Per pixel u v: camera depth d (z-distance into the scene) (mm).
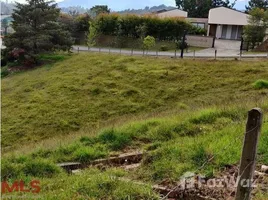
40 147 8219
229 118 8773
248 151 3631
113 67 26797
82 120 18672
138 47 40625
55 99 21734
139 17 42094
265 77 21641
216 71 23719
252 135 3598
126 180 5102
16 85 25516
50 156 7047
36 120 18797
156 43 40594
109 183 4828
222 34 50219
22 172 5789
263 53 32812
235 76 22484
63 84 24156
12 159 6547
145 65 26484
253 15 36531
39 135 17047
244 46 37406
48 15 32188
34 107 20656
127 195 4500
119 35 42188
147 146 7156
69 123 18328
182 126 8195
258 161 5445
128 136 7859
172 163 5648
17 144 15734
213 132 7301
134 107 19859
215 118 8820
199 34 45562
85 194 4594
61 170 6090
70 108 20234
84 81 24375
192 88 21453
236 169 5176
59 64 29641
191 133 7855
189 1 64250
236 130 7094
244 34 37438
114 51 35219
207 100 18438
